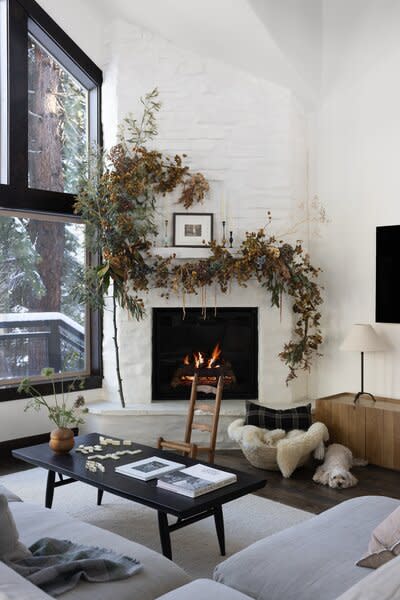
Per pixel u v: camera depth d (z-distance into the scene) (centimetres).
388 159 475
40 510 241
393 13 459
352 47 483
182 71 502
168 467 296
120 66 502
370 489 392
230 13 448
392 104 471
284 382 510
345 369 505
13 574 144
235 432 439
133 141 489
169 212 502
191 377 516
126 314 504
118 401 514
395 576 120
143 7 478
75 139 529
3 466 448
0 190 470
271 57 476
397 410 431
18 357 494
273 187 505
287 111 504
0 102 482
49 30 493
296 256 509
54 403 500
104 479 283
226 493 263
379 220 481
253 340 517
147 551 208
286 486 398
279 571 190
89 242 489
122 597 179
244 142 504
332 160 507
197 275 485
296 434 437
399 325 473
